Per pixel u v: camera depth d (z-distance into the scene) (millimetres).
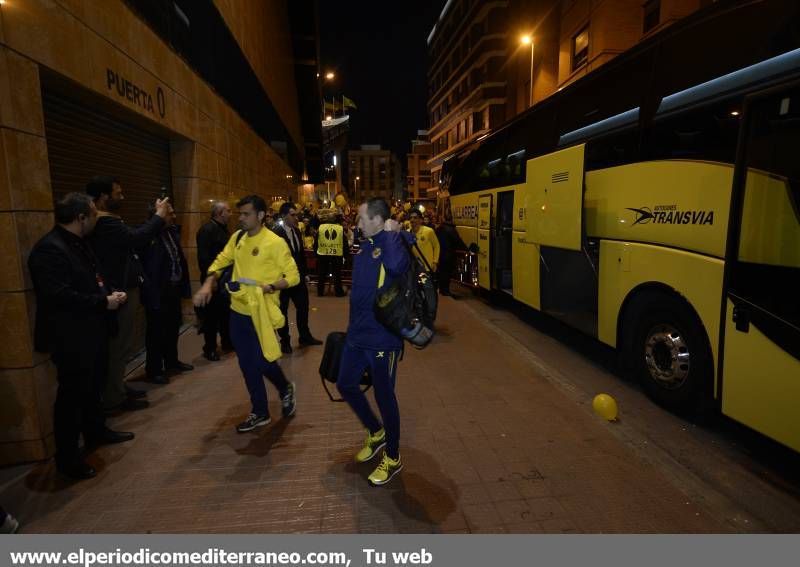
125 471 3527
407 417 4438
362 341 3186
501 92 50500
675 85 4391
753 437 4090
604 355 6598
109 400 4453
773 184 3320
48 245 3217
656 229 4578
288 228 6535
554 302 6969
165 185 7527
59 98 4523
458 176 12820
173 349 5652
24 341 3469
